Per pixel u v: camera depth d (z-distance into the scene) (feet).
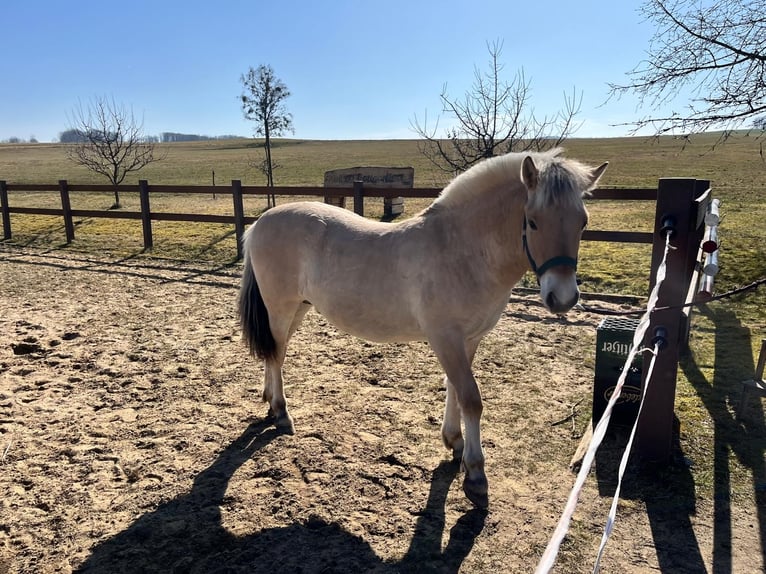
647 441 10.80
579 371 15.98
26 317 22.09
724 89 24.61
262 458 11.64
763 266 25.71
